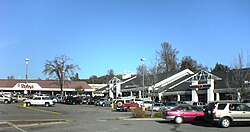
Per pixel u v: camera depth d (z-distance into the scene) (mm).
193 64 99562
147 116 32375
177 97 57500
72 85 107688
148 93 60562
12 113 37969
